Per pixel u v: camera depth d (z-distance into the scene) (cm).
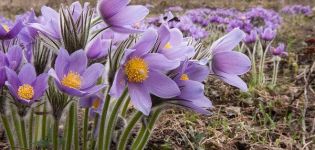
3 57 40
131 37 40
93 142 51
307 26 224
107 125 43
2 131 65
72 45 41
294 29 214
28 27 47
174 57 41
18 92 39
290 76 118
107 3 41
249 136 72
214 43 44
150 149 66
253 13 165
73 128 45
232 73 44
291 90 100
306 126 78
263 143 70
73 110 44
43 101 45
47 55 44
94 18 42
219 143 69
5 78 39
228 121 79
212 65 44
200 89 40
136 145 47
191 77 42
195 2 349
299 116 83
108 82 40
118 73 38
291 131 75
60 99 41
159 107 42
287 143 71
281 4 356
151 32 38
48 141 48
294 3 357
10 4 259
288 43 164
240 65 43
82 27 41
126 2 41
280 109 86
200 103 42
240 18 155
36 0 263
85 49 42
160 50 41
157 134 71
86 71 39
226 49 44
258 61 136
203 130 73
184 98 41
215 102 93
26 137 45
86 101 46
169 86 39
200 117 80
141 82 39
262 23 166
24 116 40
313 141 71
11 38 43
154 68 40
